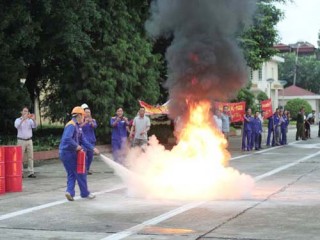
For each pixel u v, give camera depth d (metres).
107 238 7.24
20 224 8.22
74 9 19.11
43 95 27.86
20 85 20.28
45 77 24.64
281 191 11.23
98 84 22.69
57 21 19.22
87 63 22.36
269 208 9.27
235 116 26.38
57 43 20.06
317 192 11.09
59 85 23.77
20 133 14.28
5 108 20.02
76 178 10.46
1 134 21.80
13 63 19.17
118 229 7.79
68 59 22.39
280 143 27.73
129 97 23.91
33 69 23.95
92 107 23.00
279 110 27.56
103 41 22.81
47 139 21.84
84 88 22.86
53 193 11.43
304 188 11.69
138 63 24.02
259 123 24.25
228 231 7.55
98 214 8.95
